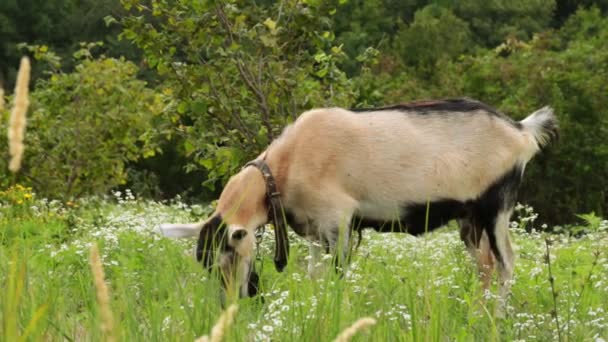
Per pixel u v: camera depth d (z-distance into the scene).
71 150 21.77
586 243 12.08
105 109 21.91
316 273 9.26
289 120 13.72
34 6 49.69
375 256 10.54
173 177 34.84
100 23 50.25
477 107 10.18
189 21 13.58
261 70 13.66
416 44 44.75
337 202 9.84
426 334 5.91
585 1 60.44
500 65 32.22
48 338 6.18
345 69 42.94
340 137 9.92
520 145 10.20
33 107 22.86
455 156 9.99
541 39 38.00
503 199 10.15
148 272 8.25
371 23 47.25
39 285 6.99
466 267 9.59
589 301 8.30
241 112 13.75
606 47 34.12
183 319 6.33
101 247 10.32
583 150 28.78
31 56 49.00
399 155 9.95
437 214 10.07
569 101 29.45
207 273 7.58
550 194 29.05
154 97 22.73
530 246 12.25
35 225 12.67
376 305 7.09
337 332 5.86
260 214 9.66
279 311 6.54
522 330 7.44
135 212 15.62
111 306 5.95
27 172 21.64
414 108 10.16
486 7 54.09
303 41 14.15
